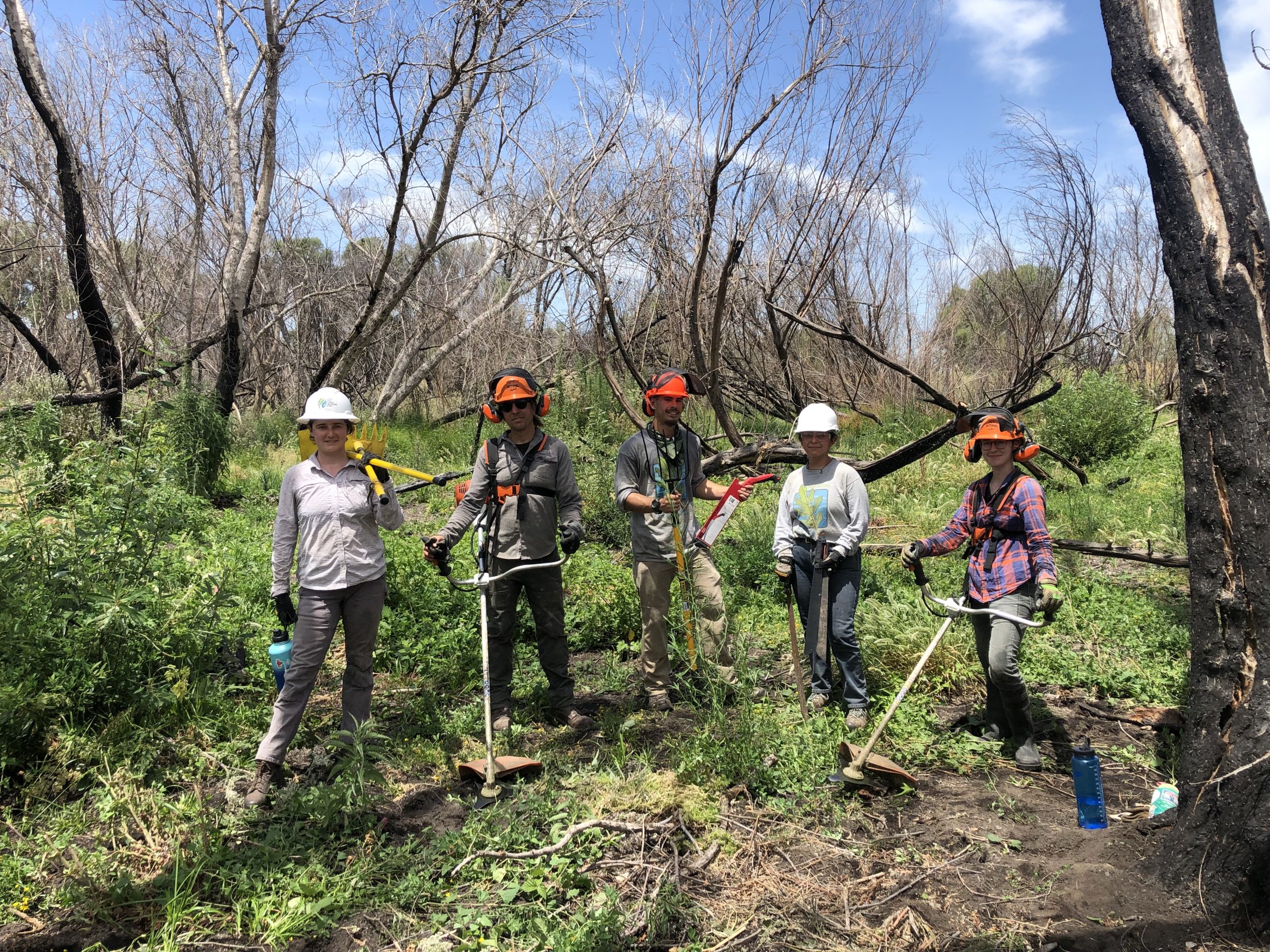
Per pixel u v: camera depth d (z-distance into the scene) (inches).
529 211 604.1
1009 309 541.0
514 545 192.1
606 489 375.9
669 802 157.3
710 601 200.2
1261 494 124.7
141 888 134.3
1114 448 470.0
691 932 125.8
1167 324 676.1
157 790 163.2
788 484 204.1
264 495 453.7
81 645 182.5
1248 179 129.5
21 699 165.3
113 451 212.7
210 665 210.2
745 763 167.0
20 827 150.9
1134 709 203.0
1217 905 122.8
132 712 179.9
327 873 138.2
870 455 464.1
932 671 217.2
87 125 596.1
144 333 495.8
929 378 562.3
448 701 210.8
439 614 253.6
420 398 855.1
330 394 169.9
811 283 421.1
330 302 866.8
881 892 135.9
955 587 281.6
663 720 199.5
